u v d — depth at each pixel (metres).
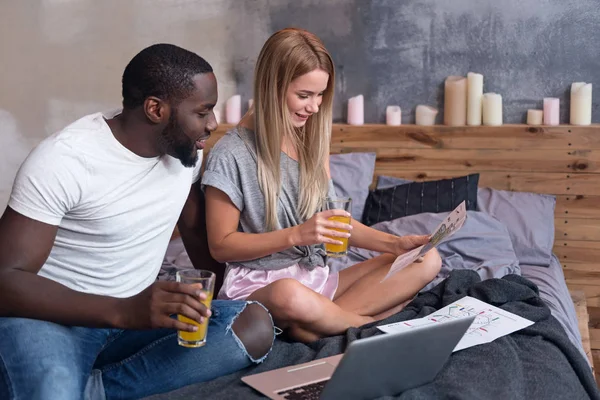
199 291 1.78
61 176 1.85
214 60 3.87
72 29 3.88
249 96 3.88
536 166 3.58
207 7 3.84
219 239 2.38
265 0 3.80
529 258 3.30
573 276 3.62
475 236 3.18
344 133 3.72
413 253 2.33
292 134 2.46
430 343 1.74
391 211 3.47
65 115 3.94
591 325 3.64
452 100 3.64
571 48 3.59
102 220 1.95
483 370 1.91
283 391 1.79
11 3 3.88
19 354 1.74
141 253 2.06
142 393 1.92
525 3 3.60
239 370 2.04
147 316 1.80
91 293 1.89
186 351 1.94
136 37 3.88
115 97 3.92
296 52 2.34
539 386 1.89
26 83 3.93
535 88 3.64
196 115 1.97
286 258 2.46
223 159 2.41
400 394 1.82
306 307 2.20
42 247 1.84
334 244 2.30
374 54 3.76
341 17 3.76
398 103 3.77
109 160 1.94
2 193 3.99
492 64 3.66
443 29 3.68
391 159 3.70
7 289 1.78
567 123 3.63
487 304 2.32
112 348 2.01
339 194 3.56
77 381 1.77
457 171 3.65
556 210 3.59
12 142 3.97
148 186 2.02
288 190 2.49
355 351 1.59
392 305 2.46
